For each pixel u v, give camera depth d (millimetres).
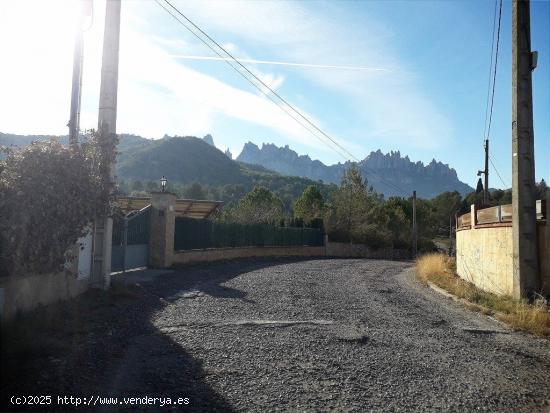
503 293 13734
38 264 7938
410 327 9469
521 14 12328
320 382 5812
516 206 12141
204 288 13461
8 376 4836
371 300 12961
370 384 5863
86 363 5734
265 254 33031
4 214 7449
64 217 8250
